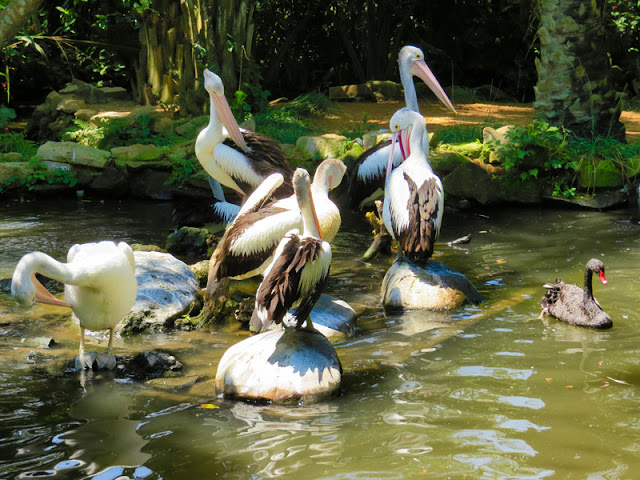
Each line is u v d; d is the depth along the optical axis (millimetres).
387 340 5594
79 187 10906
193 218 8633
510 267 7328
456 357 5191
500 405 4367
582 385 4633
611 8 16078
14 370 5062
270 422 4238
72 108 14367
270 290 4816
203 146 7992
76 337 5773
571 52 10648
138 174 10828
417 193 6750
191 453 3846
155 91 15211
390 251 8133
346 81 21672
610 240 8180
